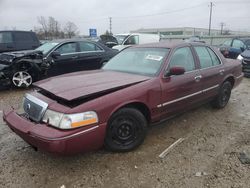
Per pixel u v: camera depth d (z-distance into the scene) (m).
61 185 3.15
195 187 3.09
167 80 4.18
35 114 3.44
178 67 4.10
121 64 4.82
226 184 3.14
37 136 3.12
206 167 3.49
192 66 4.80
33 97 3.62
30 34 11.76
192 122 5.07
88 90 3.46
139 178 3.27
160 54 4.50
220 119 5.25
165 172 3.39
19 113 3.71
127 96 3.62
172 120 5.14
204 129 4.74
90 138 3.25
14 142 4.24
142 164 3.57
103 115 3.36
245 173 3.36
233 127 4.85
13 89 8.15
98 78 4.06
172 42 4.97
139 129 3.86
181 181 3.20
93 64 8.98
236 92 7.66
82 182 3.21
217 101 5.67
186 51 4.81
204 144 4.14
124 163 3.59
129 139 3.82
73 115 3.12
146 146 4.06
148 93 3.87
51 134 3.06
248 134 4.54
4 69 7.76
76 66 8.60
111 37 16.75
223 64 5.61
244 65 10.26
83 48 8.77
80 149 3.21
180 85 4.37
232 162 3.61
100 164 3.57
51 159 3.70
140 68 4.45
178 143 4.15
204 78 4.94
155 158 3.71
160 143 4.17
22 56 8.05
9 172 3.41
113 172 3.40
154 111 4.02
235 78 5.98
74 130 3.12
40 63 8.16
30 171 3.43
